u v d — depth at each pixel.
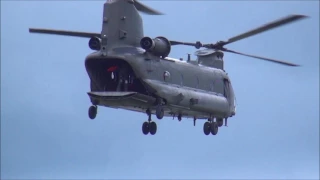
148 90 175.88
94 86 177.00
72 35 183.75
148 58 176.38
